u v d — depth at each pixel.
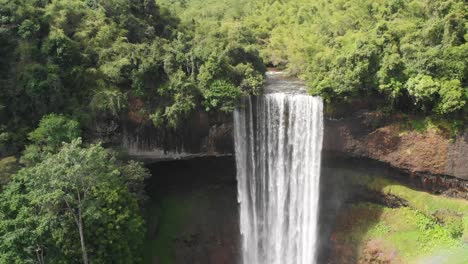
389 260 41.25
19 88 37.25
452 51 38.00
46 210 29.14
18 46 38.53
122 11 44.91
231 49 44.38
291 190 44.69
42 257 30.05
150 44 44.06
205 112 41.94
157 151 43.19
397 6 44.81
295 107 42.25
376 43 40.22
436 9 40.78
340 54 41.78
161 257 42.72
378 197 44.69
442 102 38.22
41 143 35.12
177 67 41.66
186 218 45.88
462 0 40.56
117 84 40.28
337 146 44.03
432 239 40.38
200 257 45.09
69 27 41.69
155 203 45.72
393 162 42.69
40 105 37.28
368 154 43.53
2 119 36.91
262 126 43.62
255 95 42.50
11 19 38.56
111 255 32.72
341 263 44.50
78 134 35.72
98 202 30.41
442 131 39.56
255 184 45.38
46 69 37.41
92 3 45.03
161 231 44.28
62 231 29.66
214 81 40.91
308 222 45.91
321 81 41.38
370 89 40.84
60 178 28.09
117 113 39.81
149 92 40.81
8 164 33.41
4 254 28.78
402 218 42.88
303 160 44.00
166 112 40.09
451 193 41.19
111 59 40.78
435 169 40.84
